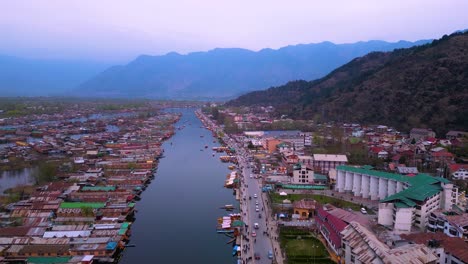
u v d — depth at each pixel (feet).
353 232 369.09
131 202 606.55
